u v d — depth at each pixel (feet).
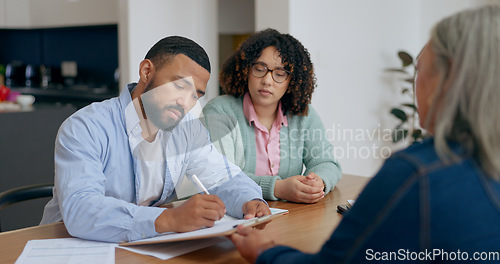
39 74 20.76
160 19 12.87
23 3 19.35
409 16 13.97
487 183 2.46
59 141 4.16
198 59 4.17
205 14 13.65
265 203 4.58
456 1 13.50
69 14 17.76
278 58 5.57
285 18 10.65
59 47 20.42
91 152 4.14
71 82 19.90
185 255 3.53
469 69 2.42
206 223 3.74
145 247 3.68
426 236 2.43
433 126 2.67
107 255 3.49
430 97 2.65
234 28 16.81
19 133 11.46
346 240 2.60
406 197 2.43
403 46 13.88
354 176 6.48
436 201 2.40
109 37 18.49
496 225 2.49
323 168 5.72
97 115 4.30
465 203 2.42
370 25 12.81
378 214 2.48
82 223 3.78
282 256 2.96
